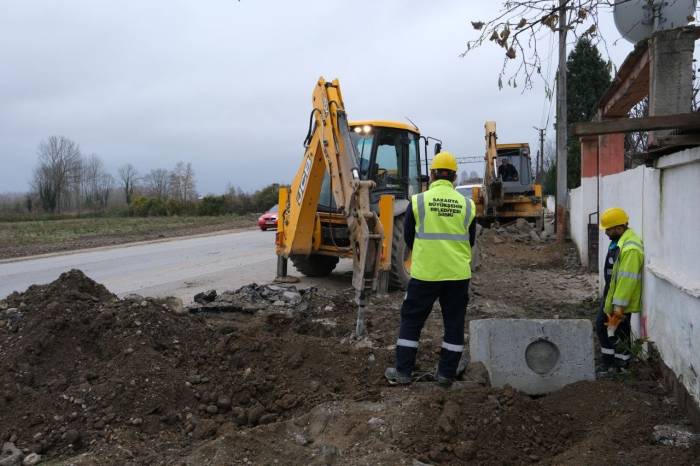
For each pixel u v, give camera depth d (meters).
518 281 11.31
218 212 47.31
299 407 4.81
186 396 4.84
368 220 7.50
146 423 4.43
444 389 4.89
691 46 5.30
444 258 5.02
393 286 9.84
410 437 4.05
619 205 7.94
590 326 5.22
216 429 4.39
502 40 4.44
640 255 5.66
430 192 5.16
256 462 3.72
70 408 4.44
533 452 4.04
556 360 5.23
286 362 5.44
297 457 3.80
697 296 4.05
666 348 5.07
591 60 21.41
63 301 5.70
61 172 62.84
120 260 15.67
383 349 6.05
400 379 5.14
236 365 5.40
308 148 9.66
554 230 20.59
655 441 4.03
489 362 5.26
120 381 4.69
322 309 7.93
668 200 5.06
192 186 69.81
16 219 44.47
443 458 3.86
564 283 11.09
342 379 5.28
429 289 5.06
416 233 5.14
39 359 5.00
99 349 5.27
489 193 20.00
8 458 3.89
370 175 10.38
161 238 23.25
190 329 5.89
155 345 5.41
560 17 4.35
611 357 5.80
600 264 9.39
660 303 5.27
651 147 5.26
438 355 6.08
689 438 3.99
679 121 4.08
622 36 5.50
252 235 24.41
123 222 37.41
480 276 11.84
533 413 4.36
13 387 4.58
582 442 4.10
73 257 16.94
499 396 4.45
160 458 3.89
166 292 10.23
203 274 12.50
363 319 6.72
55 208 62.56
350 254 10.27
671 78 5.38
